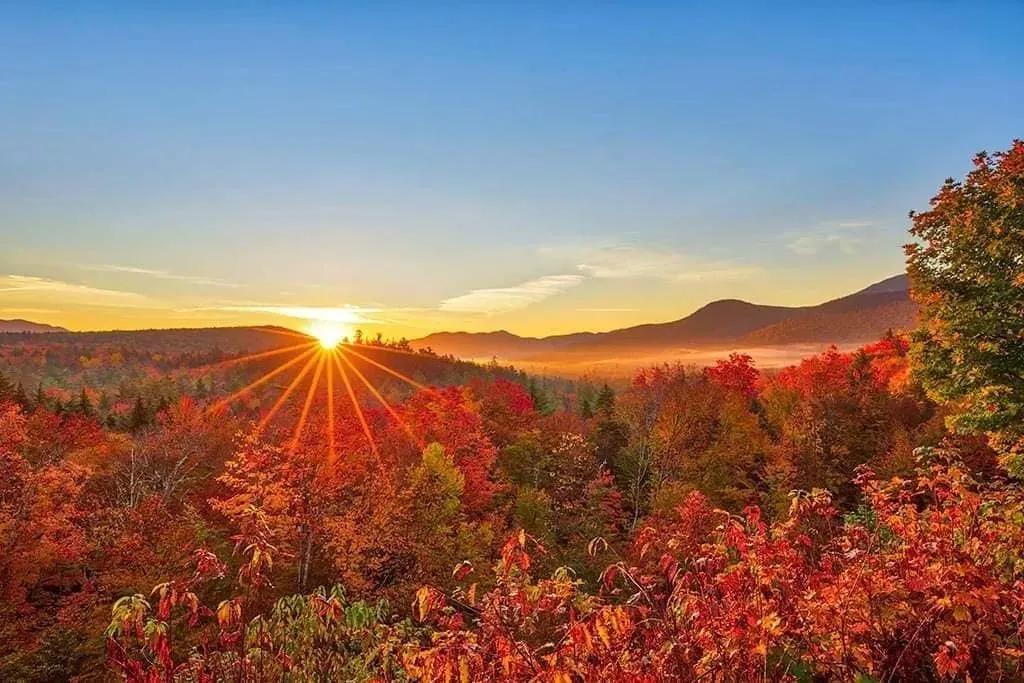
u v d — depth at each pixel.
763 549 5.76
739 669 5.16
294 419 50.59
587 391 133.00
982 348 14.18
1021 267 13.88
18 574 20.31
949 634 5.29
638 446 44.12
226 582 20.23
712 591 5.96
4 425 24.16
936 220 16.03
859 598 5.47
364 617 6.93
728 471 40.56
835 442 40.62
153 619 4.99
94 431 45.44
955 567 5.25
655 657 4.94
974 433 15.19
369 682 6.32
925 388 17.08
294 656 6.57
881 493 7.45
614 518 34.75
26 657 17.69
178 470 37.84
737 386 71.62
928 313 16.45
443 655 4.84
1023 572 6.38
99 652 17.86
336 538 24.50
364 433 35.69
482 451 40.22
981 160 15.38
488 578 20.31
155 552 23.67
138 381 183.25
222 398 126.69
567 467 37.72
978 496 6.76
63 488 24.03
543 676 4.54
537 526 31.53
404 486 28.98
